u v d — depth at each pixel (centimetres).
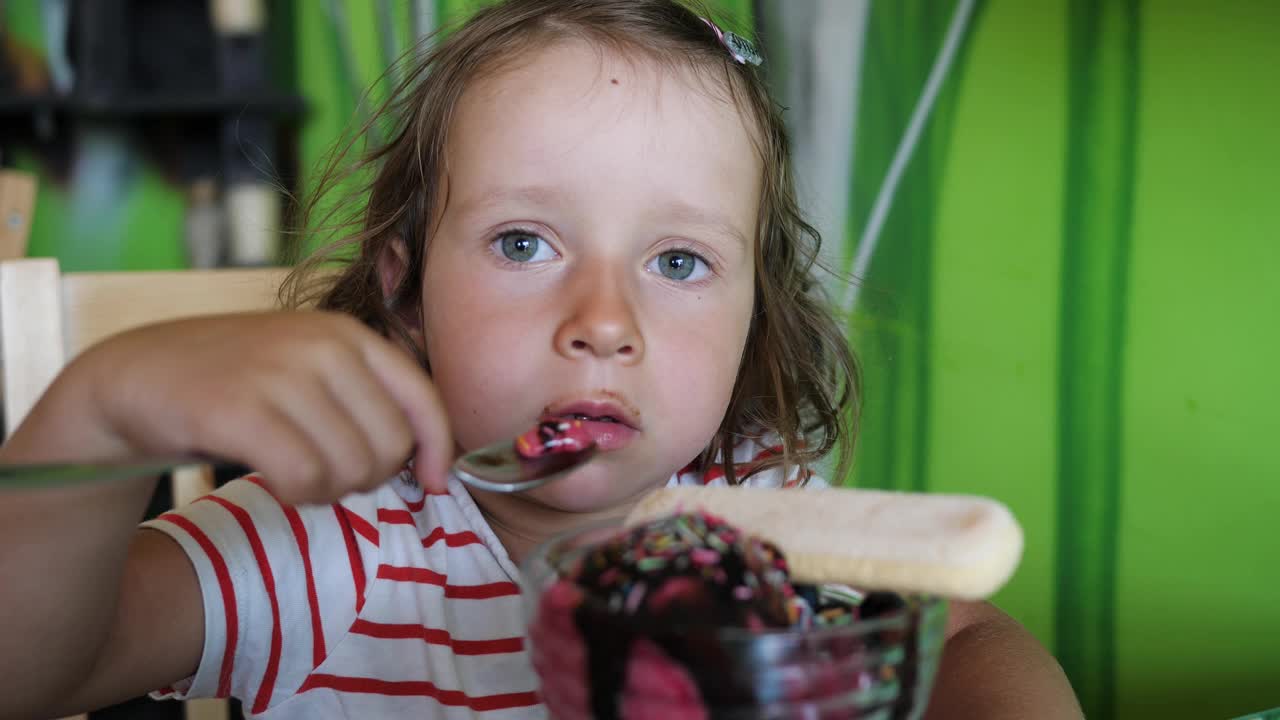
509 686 85
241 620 81
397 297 99
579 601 40
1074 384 197
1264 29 181
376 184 104
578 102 82
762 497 54
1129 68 189
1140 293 193
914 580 45
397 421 53
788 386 112
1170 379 192
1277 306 185
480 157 82
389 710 84
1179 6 185
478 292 81
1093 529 197
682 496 56
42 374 106
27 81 267
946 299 200
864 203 200
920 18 198
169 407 49
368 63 229
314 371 51
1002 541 46
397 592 88
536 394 78
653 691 38
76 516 60
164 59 279
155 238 274
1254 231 185
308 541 86
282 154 246
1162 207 190
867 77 199
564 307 79
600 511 86
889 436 198
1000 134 196
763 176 97
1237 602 192
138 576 76
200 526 83
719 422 87
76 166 270
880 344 198
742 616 41
